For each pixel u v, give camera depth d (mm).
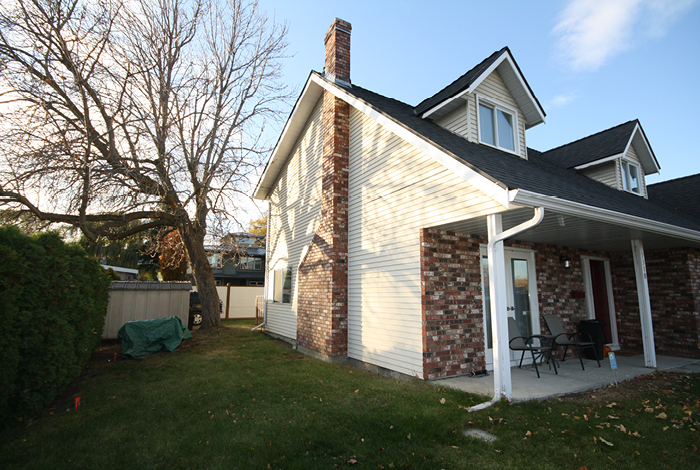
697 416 4262
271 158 12852
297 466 3311
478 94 8086
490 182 4551
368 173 7938
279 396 5578
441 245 6332
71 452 3762
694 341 8141
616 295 9656
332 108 8906
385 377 6664
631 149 11141
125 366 8148
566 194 5410
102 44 11102
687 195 12594
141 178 11578
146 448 3828
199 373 7309
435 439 3760
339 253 8383
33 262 4887
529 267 7840
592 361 7691
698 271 8711
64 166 9719
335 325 8141
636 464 3141
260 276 29922
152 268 27094
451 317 6234
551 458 3270
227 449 3732
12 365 4262
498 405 4605
